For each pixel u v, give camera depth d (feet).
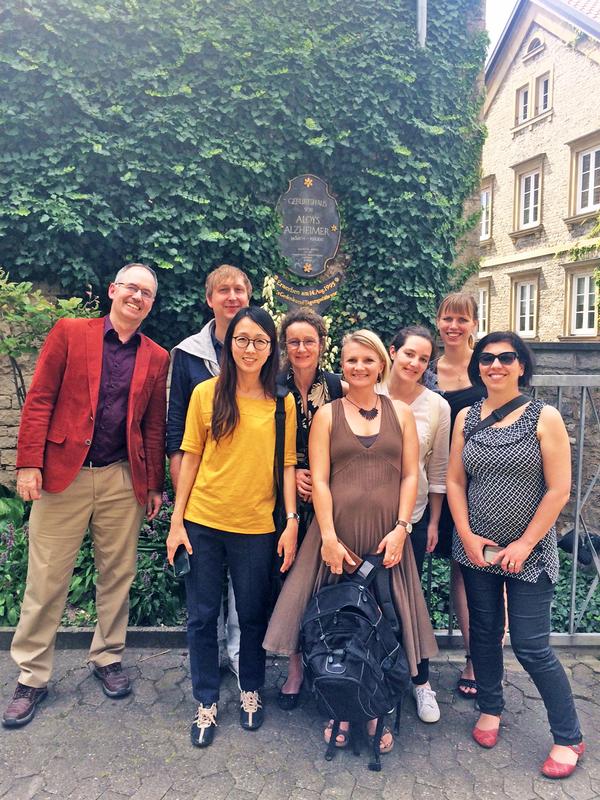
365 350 7.91
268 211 19.67
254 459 8.00
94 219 17.84
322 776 7.58
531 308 55.52
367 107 20.11
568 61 49.90
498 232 59.31
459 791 7.34
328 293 20.81
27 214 16.87
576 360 15.99
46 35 17.66
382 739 8.05
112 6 18.13
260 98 19.22
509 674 10.04
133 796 7.21
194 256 18.93
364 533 7.98
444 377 10.46
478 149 22.02
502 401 7.96
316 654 7.19
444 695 9.49
